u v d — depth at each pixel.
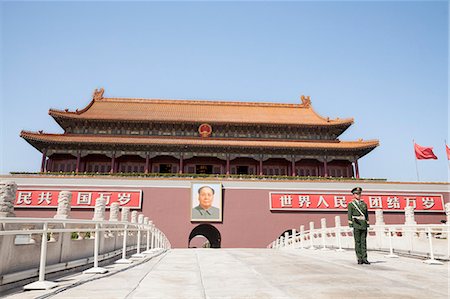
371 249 27.38
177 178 52.00
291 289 10.34
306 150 58.53
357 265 16.53
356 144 58.34
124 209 28.66
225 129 62.03
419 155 54.62
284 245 45.50
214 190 51.34
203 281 11.89
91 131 59.69
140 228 23.59
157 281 11.81
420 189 54.00
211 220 50.41
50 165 58.53
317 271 14.48
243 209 51.50
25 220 10.08
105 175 51.66
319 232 32.97
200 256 22.94
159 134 60.78
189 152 58.44
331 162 62.09
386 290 10.16
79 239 15.50
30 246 11.45
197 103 70.00
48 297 9.02
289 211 51.84
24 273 10.70
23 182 49.69
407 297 9.23
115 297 9.00
